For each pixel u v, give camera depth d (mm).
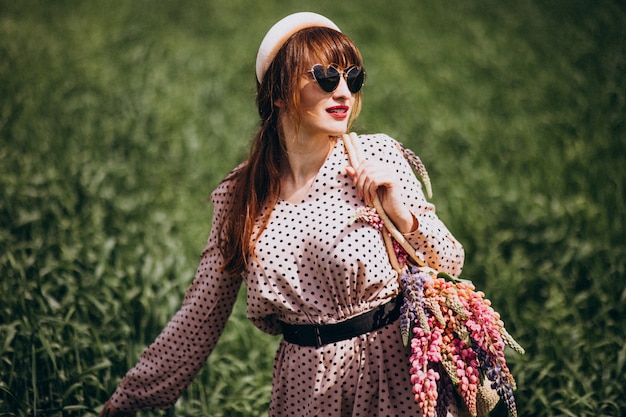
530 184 7719
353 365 3047
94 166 8344
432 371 2947
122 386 3545
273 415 3227
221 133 9664
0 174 7895
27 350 4512
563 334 4957
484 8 16438
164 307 5207
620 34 13289
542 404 4301
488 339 2996
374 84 11906
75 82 11906
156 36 15375
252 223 3137
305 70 3023
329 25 3148
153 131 9742
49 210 6902
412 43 14328
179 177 8336
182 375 3457
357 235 3000
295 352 3121
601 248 6105
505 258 6344
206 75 12711
